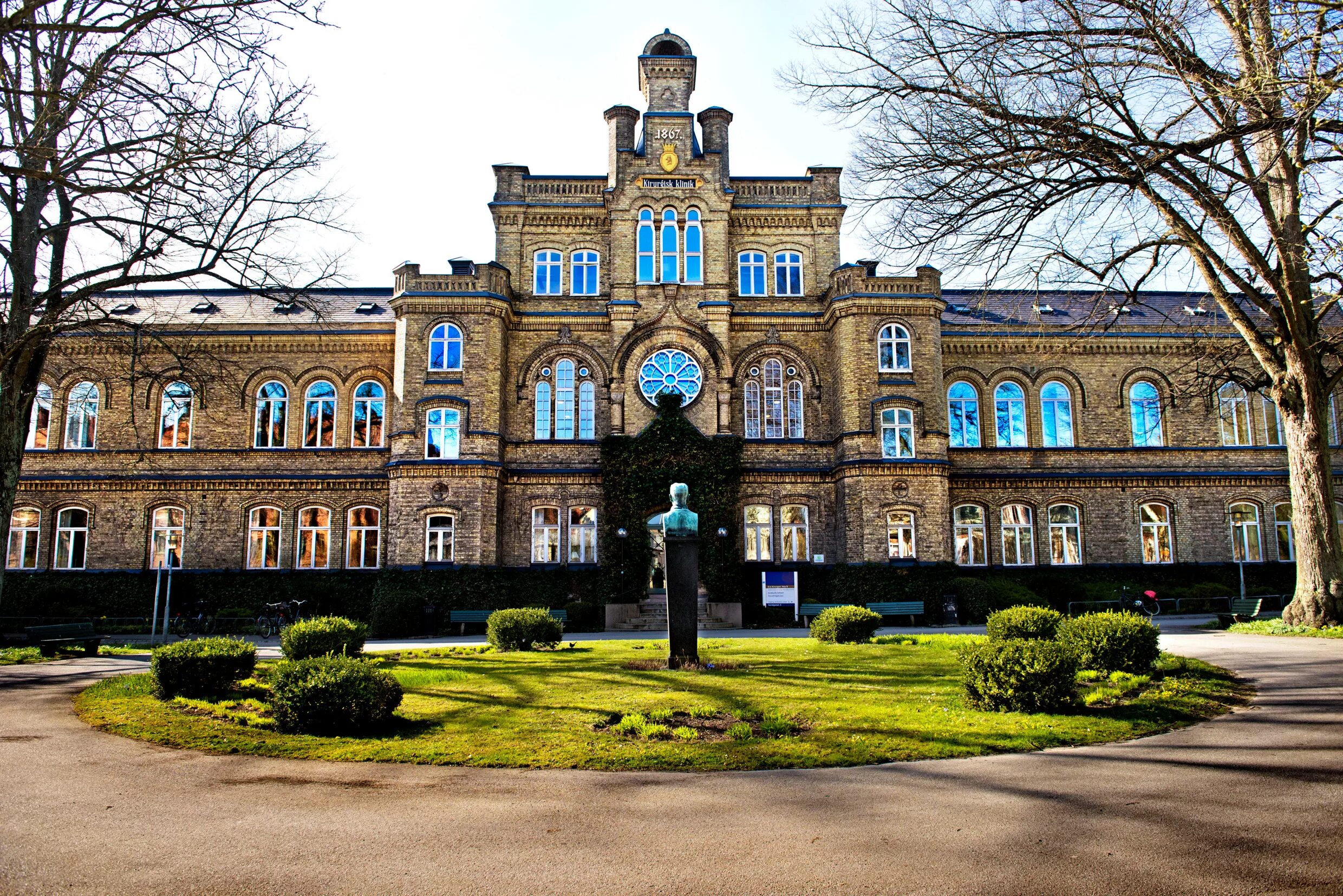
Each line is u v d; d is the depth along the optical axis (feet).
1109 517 120.26
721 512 110.42
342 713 35.04
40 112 60.29
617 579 108.06
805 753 31.35
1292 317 68.69
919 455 109.19
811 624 74.13
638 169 119.24
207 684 43.73
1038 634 54.08
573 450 115.44
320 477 116.06
